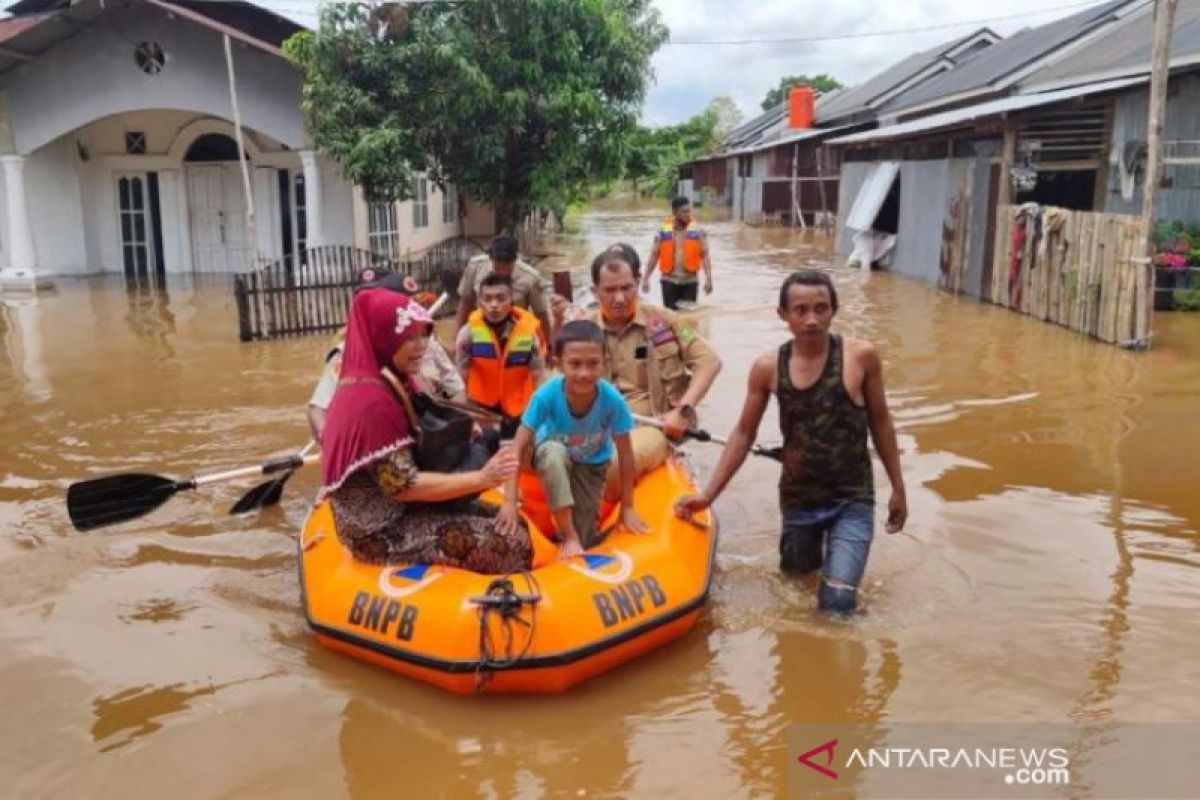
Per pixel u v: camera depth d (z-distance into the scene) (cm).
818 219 3394
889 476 482
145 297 1585
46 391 942
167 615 480
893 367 981
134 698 406
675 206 1267
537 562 445
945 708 387
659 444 528
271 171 1839
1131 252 1031
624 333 562
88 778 354
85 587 511
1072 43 1995
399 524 437
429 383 521
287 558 547
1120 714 379
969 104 2302
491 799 340
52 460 723
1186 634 439
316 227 1585
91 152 1869
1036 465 670
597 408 451
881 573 506
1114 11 1978
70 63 1617
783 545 506
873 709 388
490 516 454
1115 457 685
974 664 418
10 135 1659
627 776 351
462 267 1645
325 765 361
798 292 448
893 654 429
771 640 444
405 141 1414
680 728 380
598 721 387
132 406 880
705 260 1287
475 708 398
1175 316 1227
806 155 3400
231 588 508
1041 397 847
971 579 499
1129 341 1034
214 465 709
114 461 719
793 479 488
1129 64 1479
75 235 1862
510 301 588
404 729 383
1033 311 1272
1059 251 1199
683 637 449
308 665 432
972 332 1167
